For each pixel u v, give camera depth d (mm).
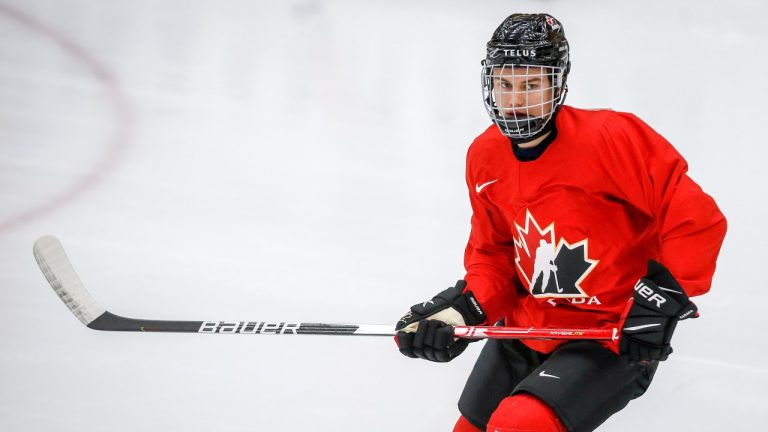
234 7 34750
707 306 17578
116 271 19156
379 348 16469
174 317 17281
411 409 14609
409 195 22859
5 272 18969
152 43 31906
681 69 29266
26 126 26422
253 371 15648
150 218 21688
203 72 30359
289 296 18109
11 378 15289
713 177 23344
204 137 26344
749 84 28312
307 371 15672
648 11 32812
